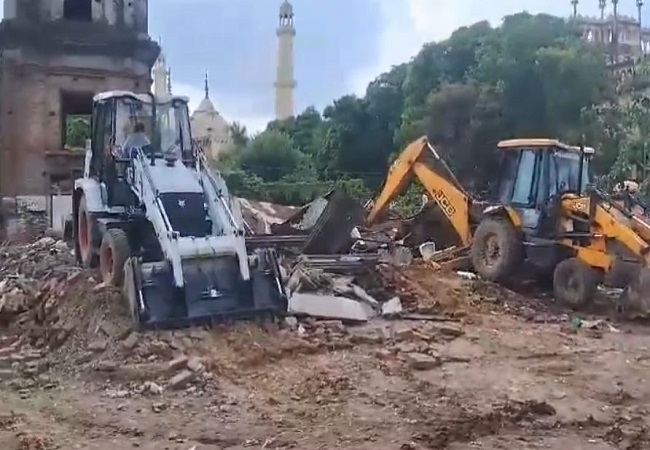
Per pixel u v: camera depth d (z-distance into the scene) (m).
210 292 12.38
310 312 13.42
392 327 13.48
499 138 44.66
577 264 16.14
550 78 43.91
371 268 15.95
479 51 50.62
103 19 29.45
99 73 29.33
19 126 28.66
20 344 12.27
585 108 42.62
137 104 14.98
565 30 51.19
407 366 11.22
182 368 10.72
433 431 8.55
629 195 18.14
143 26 30.08
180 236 12.52
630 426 8.90
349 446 8.10
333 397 9.77
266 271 12.98
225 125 83.94
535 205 17.38
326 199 19.89
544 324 14.84
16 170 28.61
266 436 8.40
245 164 65.56
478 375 10.91
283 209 37.06
